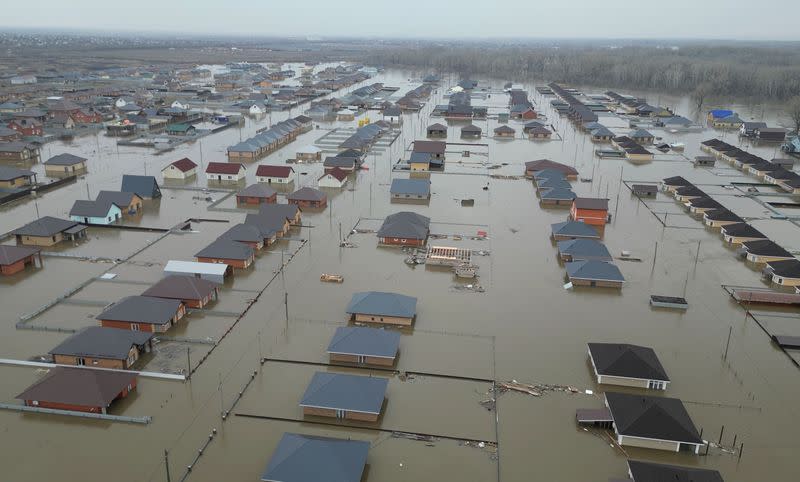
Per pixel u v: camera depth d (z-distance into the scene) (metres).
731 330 57.84
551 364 51.41
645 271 71.00
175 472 38.31
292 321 57.16
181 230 80.75
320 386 44.69
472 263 72.06
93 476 37.84
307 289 63.94
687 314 60.88
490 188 106.00
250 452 40.41
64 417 43.44
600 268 66.88
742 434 43.31
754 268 72.50
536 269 70.88
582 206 85.88
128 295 61.72
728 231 81.06
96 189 100.50
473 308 60.84
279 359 50.97
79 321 56.31
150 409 44.38
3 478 37.41
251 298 61.44
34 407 43.78
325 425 43.41
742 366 51.84
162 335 54.06
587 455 41.00
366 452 38.41
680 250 77.94
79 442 40.88
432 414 44.78
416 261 71.69
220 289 63.38
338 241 78.06
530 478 38.88
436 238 80.19
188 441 41.25
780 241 82.88
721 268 72.31
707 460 40.62
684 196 98.88
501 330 56.72
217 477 38.12
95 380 44.53
